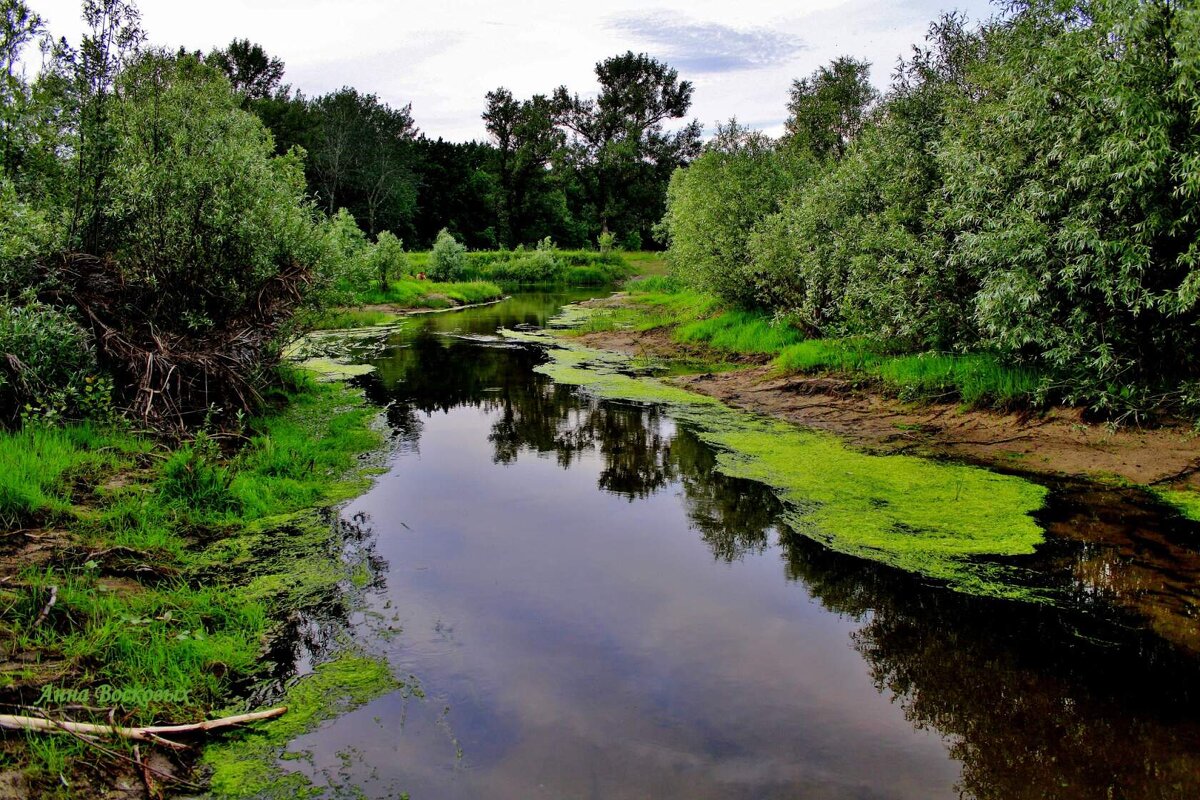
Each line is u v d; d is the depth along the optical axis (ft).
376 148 208.13
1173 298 25.39
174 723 12.39
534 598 17.85
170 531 19.54
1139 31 24.86
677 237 71.77
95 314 27.04
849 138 71.97
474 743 12.46
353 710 13.25
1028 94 28.89
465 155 250.98
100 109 28.76
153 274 29.48
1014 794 11.43
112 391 26.23
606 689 14.17
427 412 38.96
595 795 11.27
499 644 15.69
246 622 15.81
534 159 232.12
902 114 42.14
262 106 183.83
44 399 23.82
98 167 28.68
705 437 32.89
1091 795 11.40
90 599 15.02
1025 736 12.90
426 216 239.91
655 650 15.64
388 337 70.44
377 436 32.83
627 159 226.17
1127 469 25.50
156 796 10.68
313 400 38.52
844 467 27.76
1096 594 17.78
